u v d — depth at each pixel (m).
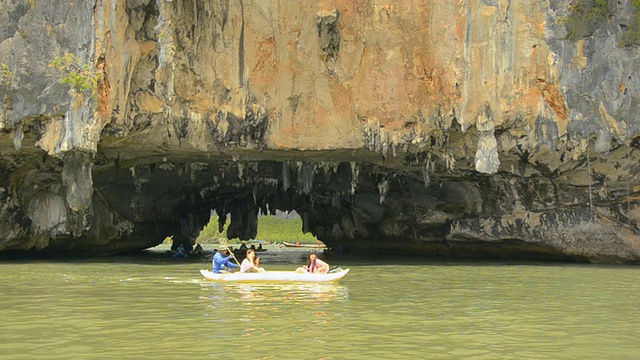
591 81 24.06
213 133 25.55
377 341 9.82
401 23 25.19
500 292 16.52
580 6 23.66
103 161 28.39
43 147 23.42
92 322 11.39
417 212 35.59
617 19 23.72
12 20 22.81
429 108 25.64
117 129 24.20
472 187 31.91
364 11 25.20
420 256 36.81
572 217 28.89
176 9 24.02
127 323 11.27
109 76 23.22
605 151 24.62
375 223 39.47
